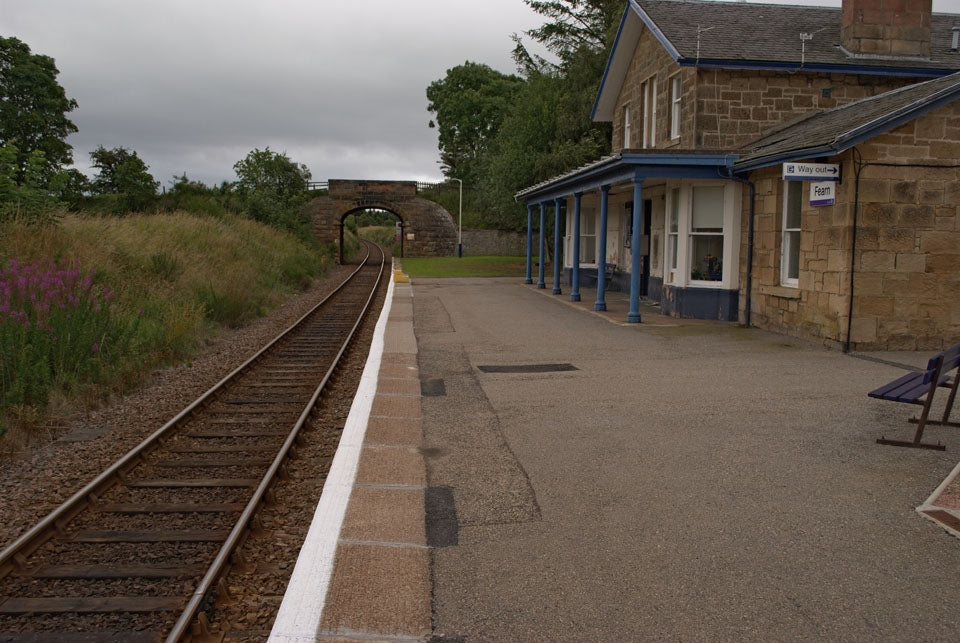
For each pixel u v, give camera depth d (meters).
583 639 3.64
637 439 6.91
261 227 34.78
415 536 4.77
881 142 10.88
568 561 4.46
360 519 5.02
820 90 16.50
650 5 18.69
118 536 5.15
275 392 9.77
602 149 32.91
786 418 7.55
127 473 6.44
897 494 5.47
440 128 78.88
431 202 56.28
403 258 53.41
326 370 11.34
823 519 5.04
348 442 6.71
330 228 52.62
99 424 8.22
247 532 5.09
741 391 8.77
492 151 43.59
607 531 4.89
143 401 9.28
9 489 6.19
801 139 12.63
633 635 3.67
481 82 76.12
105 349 10.52
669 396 8.59
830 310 11.55
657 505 5.32
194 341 13.27
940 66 16.45
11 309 10.02
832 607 3.91
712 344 12.20
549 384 9.37
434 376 9.98
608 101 22.50
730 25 17.80
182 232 23.02
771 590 4.09
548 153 33.69
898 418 7.50
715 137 16.31
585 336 13.40
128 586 4.47
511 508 5.29
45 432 7.77
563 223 31.34
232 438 7.65
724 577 4.25
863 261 11.06
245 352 13.11
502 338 13.34
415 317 16.75
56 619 4.08
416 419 7.68
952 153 10.98
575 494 5.55
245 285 19.83
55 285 11.33
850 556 4.49
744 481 5.78
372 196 53.88
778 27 17.92
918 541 4.69
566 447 6.71
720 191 15.05
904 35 16.61
